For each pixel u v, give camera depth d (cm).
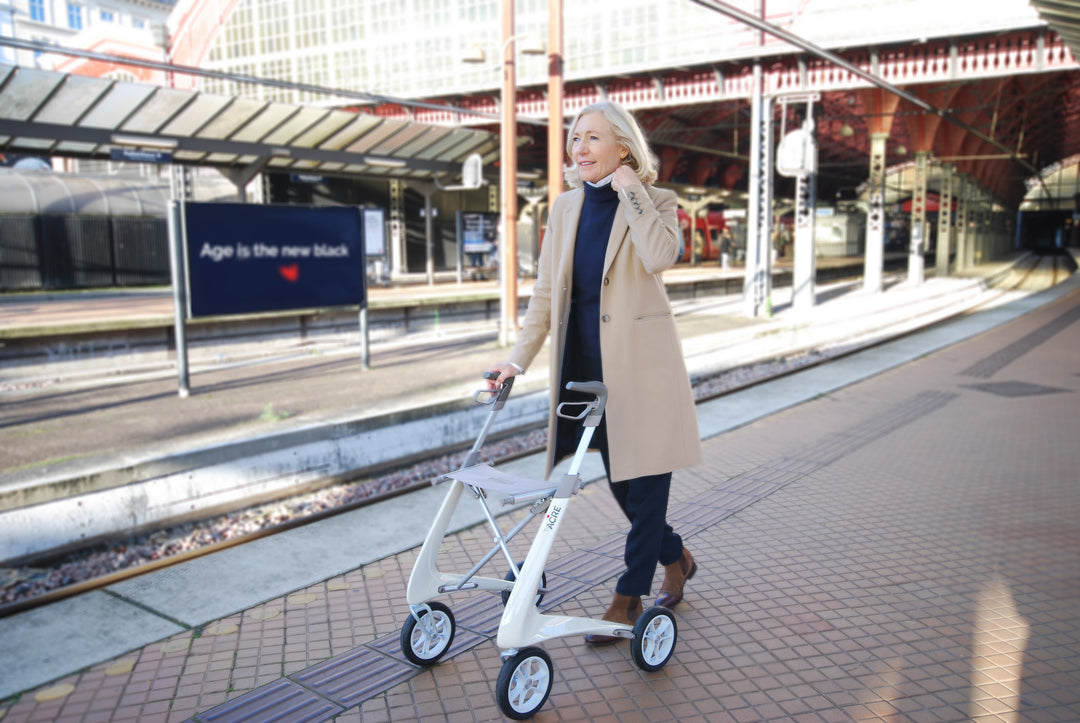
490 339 1379
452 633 305
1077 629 326
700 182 4344
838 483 542
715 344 1214
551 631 258
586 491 524
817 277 3397
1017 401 823
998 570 389
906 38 1816
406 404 720
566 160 1573
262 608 352
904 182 6338
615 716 265
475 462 287
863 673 292
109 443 596
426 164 2159
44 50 937
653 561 299
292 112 1688
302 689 283
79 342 1035
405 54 3494
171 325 1132
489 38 3294
